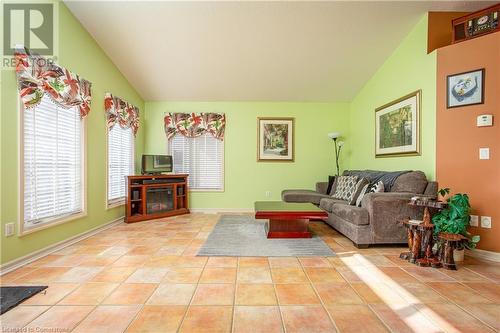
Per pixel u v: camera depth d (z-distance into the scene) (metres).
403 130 3.73
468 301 1.77
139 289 1.94
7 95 2.31
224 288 1.96
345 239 3.36
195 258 2.62
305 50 3.99
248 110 5.54
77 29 3.30
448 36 3.25
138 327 1.48
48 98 2.81
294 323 1.52
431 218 2.73
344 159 5.58
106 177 3.93
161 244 3.10
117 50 3.92
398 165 3.88
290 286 2.00
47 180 2.80
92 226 3.59
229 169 5.54
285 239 3.31
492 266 2.44
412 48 3.55
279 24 3.49
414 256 2.51
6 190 2.29
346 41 3.79
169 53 4.03
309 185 5.57
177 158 5.54
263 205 3.64
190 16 3.37
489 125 2.64
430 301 1.77
